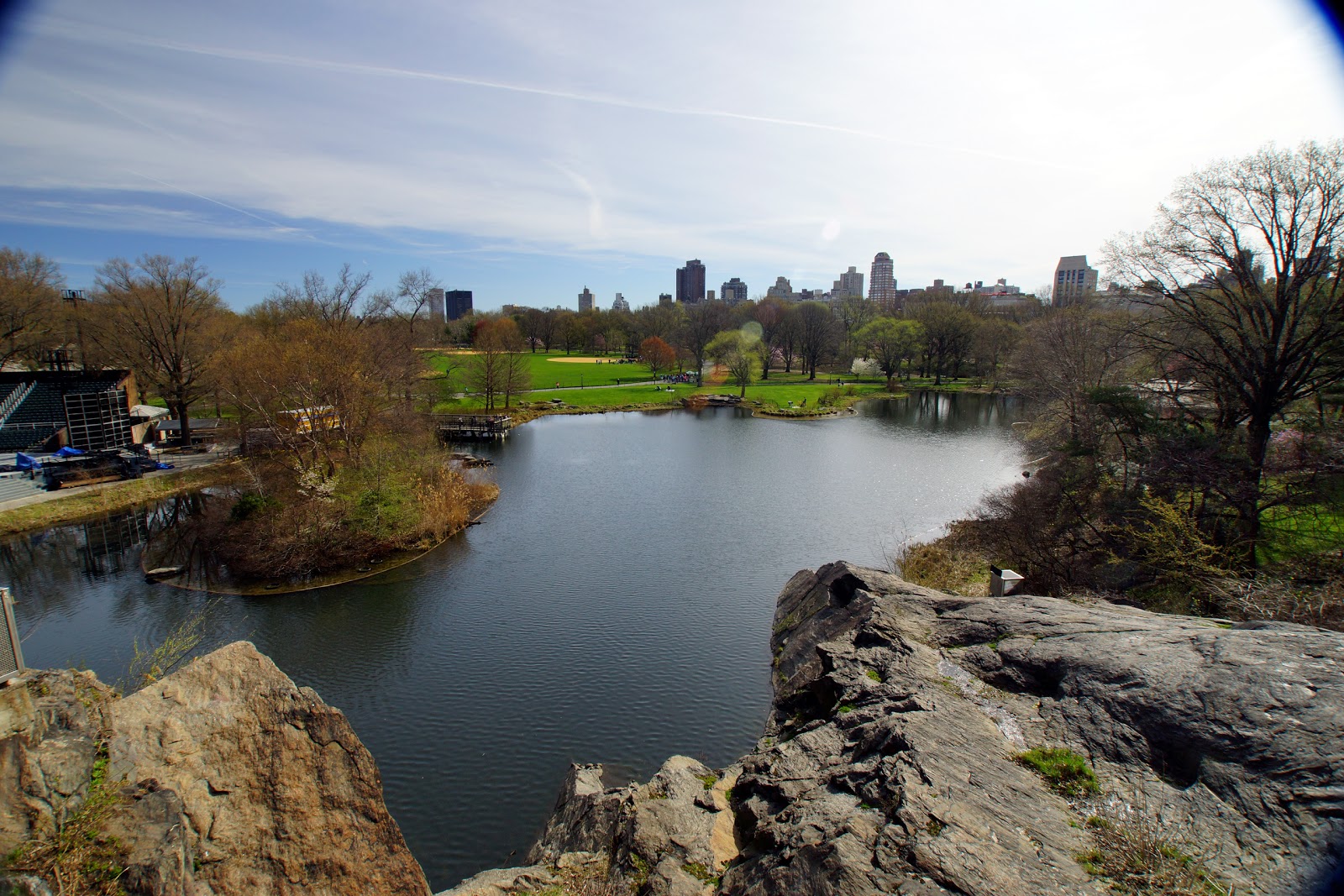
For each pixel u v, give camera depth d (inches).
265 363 1406.3
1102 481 1007.0
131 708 309.4
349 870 331.6
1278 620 537.6
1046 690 452.4
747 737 700.0
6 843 233.5
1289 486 815.1
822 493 1700.3
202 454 1908.2
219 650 348.8
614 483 1820.9
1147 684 398.0
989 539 1035.3
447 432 2529.5
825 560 1214.3
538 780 639.8
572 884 395.5
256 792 322.3
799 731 553.6
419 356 2236.7
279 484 1337.4
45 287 1996.8
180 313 1946.4
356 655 872.3
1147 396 1018.1
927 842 301.9
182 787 302.2
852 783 387.2
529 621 970.1
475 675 822.5
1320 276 848.9
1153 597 761.0
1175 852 289.0
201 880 290.4
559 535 1364.4
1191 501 844.6
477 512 1525.6
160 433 2064.5
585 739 699.4
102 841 253.9
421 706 759.1
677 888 354.9
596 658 863.1
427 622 963.3
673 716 737.6
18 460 1526.8
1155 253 989.2
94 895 240.4
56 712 276.7
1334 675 358.0
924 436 2578.7
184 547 1257.4
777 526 1425.9
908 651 536.7
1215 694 370.3
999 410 3319.4
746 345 4832.7
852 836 320.8
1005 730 410.0
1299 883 262.1
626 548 1285.7
